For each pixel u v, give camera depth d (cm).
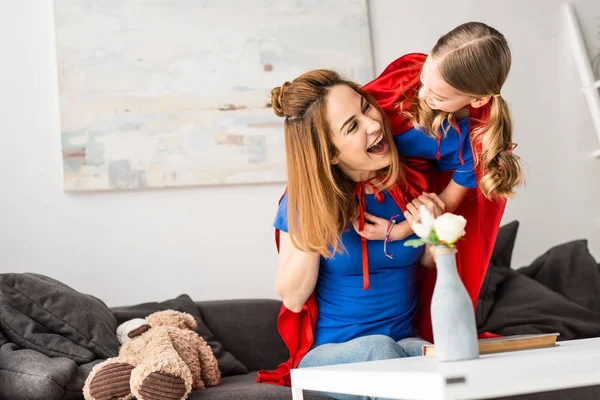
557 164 353
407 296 207
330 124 184
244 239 323
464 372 119
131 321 248
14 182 311
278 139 328
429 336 215
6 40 317
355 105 185
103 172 314
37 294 233
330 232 187
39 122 315
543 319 275
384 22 346
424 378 121
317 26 336
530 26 358
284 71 332
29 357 216
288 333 210
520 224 347
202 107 324
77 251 311
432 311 141
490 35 167
